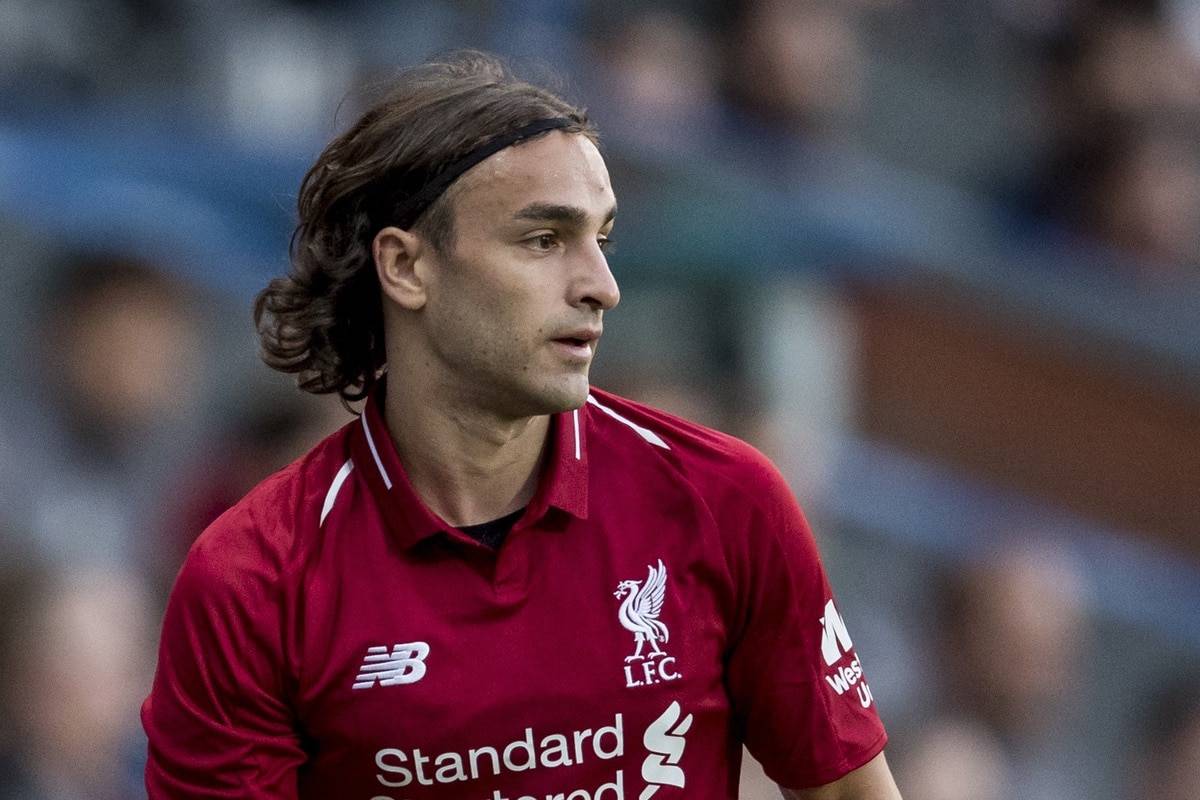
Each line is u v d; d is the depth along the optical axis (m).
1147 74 30.08
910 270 23.94
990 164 29.44
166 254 19.83
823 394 22.55
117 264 19.02
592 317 8.10
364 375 8.98
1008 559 21.77
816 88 26.94
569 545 8.36
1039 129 30.02
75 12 21.77
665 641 8.33
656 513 8.48
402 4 23.45
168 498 18.16
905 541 21.72
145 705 8.59
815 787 8.92
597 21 25.25
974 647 20.88
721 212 23.02
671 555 8.42
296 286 8.86
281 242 20.69
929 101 29.27
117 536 17.39
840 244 23.59
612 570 8.34
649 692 8.28
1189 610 23.77
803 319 22.58
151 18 22.12
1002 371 24.56
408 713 8.13
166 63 22.08
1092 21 30.70
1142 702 22.73
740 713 8.88
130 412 18.36
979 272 24.66
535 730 8.19
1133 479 24.83
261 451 17.77
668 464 8.57
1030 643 21.05
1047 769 21.06
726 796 8.78
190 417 19.00
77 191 19.67
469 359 8.13
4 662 15.06
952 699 20.64
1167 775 22.27
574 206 8.00
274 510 8.38
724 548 8.47
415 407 8.42
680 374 21.17
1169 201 29.34
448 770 8.19
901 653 20.48
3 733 14.89
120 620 15.88
